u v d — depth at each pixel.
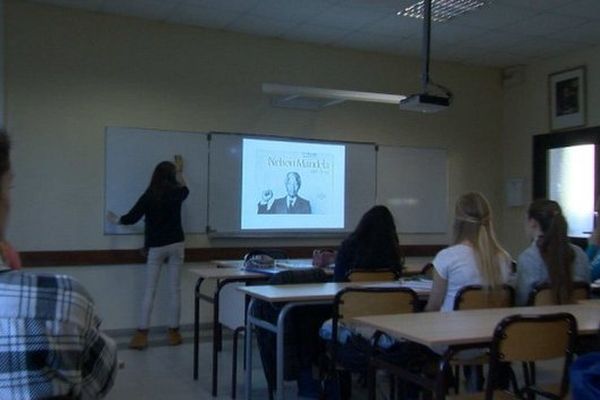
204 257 5.77
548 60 6.80
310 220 6.27
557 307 2.66
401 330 2.08
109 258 5.36
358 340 2.78
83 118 5.30
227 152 5.87
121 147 5.43
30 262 5.09
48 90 5.18
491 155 7.28
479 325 2.18
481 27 5.70
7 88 5.03
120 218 5.15
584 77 6.36
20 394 0.85
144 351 4.92
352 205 6.48
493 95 7.29
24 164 5.08
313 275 3.62
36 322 0.86
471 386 3.45
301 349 3.40
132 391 3.78
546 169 6.77
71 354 0.89
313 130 6.30
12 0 5.06
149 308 5.11
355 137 6.52
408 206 6.78
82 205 5.29
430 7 4.90
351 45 6.34
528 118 7.03
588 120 6.33
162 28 5.62
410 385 3.00
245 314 3.64
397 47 6.41
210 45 5.82
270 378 3.41
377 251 3.58
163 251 5.16
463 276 2.77
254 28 5.80
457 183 7.08
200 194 5.75
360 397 3.57
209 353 4.85
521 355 2.03
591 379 1.20
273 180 6.09
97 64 5.36
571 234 6.46
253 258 4.35
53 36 5.20
